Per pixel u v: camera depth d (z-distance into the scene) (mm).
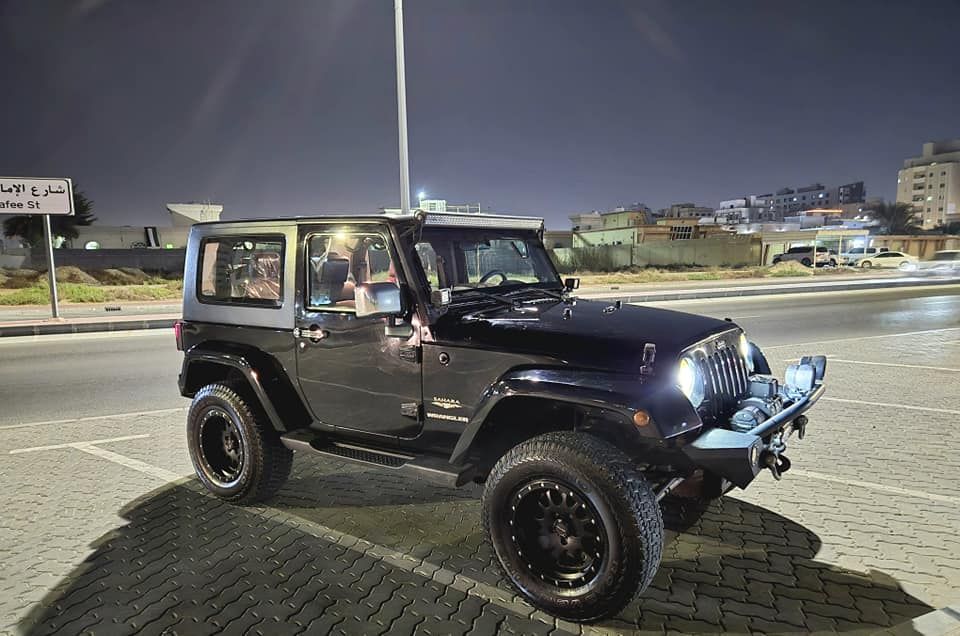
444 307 3494
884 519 3859
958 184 113812
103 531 3826
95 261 33312
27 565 3408
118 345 11984
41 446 5574
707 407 3193
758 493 4277
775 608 2918
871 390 7035
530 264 4457
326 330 3779
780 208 127000
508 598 3031
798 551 3469
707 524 3820
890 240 51344
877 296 19656
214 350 4234
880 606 2918
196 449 4344
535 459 2820
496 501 2961
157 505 4227
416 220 3543
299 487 4559
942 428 5641
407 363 3500
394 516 4027
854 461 4852
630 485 2654
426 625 2799
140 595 3082
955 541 3561
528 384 2941
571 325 3346
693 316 3795
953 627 2695
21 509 4172
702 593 3059
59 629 2797
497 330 3281
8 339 12922
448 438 3445
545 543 2928
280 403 3971
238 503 4191
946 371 8016
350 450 3758
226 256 4324
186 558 3467
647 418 2648
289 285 3951
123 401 7316
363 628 2779
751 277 30844
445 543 3635
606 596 2686
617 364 2939
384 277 3791
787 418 3166
